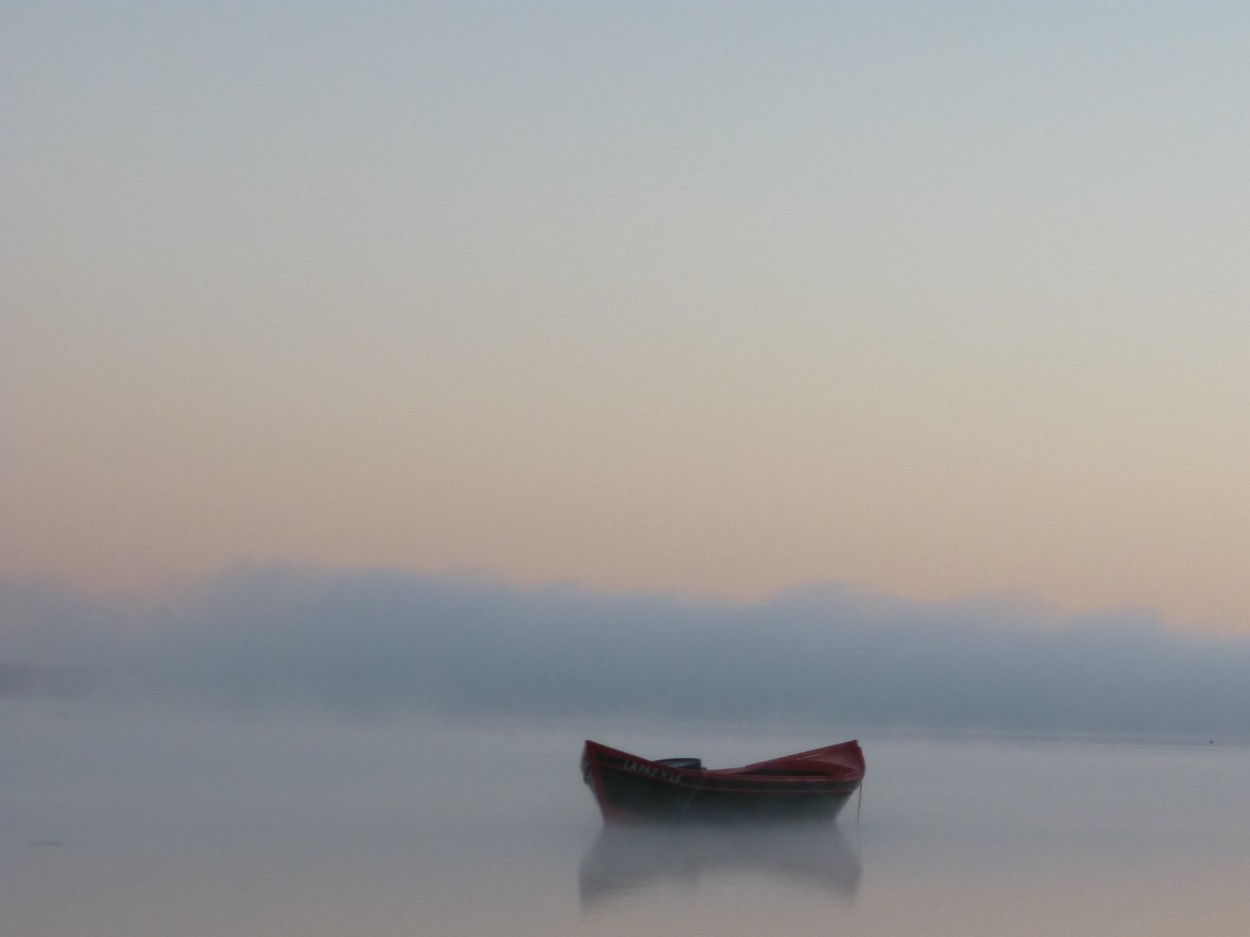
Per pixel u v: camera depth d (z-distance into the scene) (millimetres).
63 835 74625
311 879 61000
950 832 87625
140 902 54625
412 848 72312
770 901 58500
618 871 66000
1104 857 76062
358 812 89188
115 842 72125
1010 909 57594
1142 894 62406
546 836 78750
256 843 72938
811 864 70500
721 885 62594
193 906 54031
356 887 59188
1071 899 60562
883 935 51531
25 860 64750
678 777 79938
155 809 88312
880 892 61688
